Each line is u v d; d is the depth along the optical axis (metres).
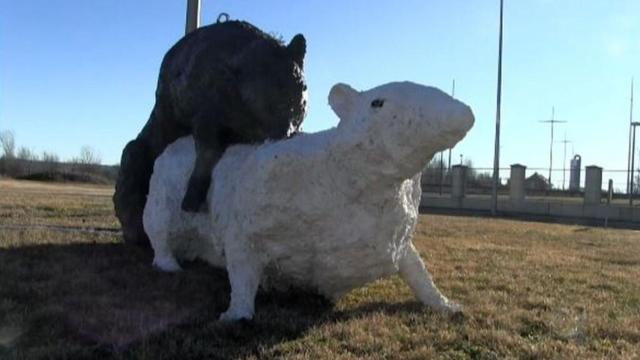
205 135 6.35
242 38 6.45
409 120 4.82
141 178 7.73
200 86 6.45
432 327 5.54
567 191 36.00
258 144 6.16
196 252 7.05
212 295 6.17
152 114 7.57
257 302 5.91
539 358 4.92
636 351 5.21
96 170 68.50
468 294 6.99
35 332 5.04
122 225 8.09
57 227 10.62
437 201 35.03
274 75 6.16
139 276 6.72
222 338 5.02
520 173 32.53
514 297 6.92
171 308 5.76
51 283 6.38
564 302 6.80
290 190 5.31
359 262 5.49
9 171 65.62
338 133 5.20
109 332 5.07
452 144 4.82
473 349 5.04
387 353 4.85
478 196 35.22
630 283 8.20
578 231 17.78
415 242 11.73
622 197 32.94
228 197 6.14
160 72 7.18
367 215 5.34
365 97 5.13
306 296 6.00
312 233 5.39
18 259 7.41
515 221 22.56
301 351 4.81
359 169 5.14
